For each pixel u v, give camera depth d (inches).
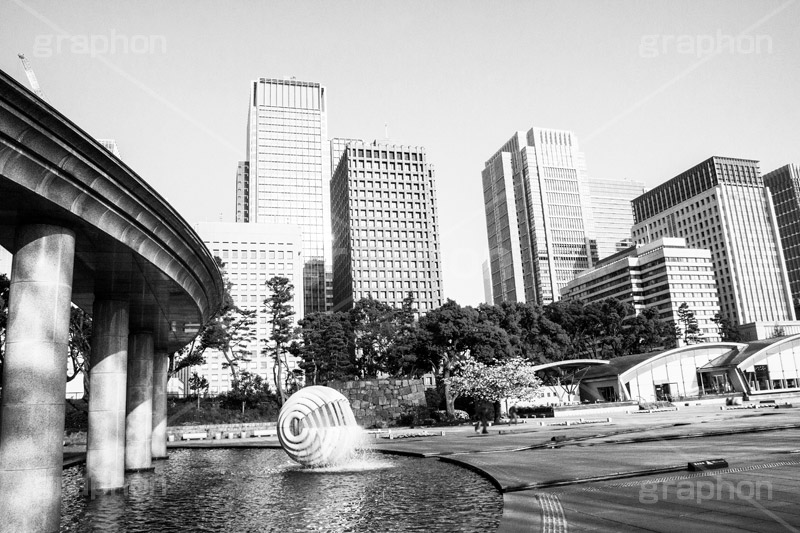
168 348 1393.9
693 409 2213.3
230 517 506.9
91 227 535.2
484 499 508.7
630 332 3762.3
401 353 2628.0
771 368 2972.4
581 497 445.7
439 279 6171.3
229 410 2428.6
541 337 3024.1
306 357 2672.2
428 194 6378.0
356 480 700.0
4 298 1641.2
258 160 7662.4
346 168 6314.0
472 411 2477.9
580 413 2315.5
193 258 798.5
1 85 373.1
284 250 6018.7
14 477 454.9
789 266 7677.2
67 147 447.5
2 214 488.7
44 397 476.4
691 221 7642.7
